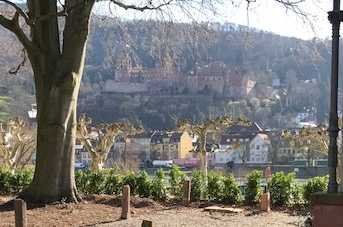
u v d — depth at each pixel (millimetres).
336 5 5426
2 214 12945
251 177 16406
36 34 15211
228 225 12273
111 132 26031
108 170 19203
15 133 29406
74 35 15078
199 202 16469
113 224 12055
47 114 15141
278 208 15477
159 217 13352
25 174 19359
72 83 15117
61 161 15242
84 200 15695
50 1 15352
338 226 4859
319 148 23906
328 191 5297
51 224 11805
